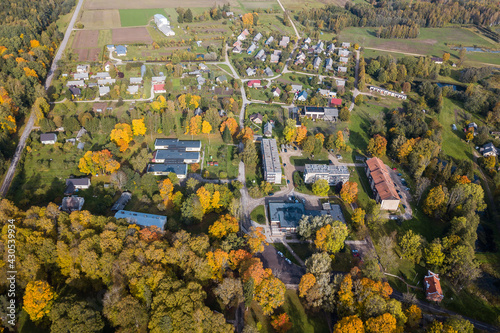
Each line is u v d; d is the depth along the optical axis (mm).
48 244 140000
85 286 138625
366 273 149000
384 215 196500
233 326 129875
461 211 187500
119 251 140500
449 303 153250
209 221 185125
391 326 124625
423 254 168375
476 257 175625
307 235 175750
